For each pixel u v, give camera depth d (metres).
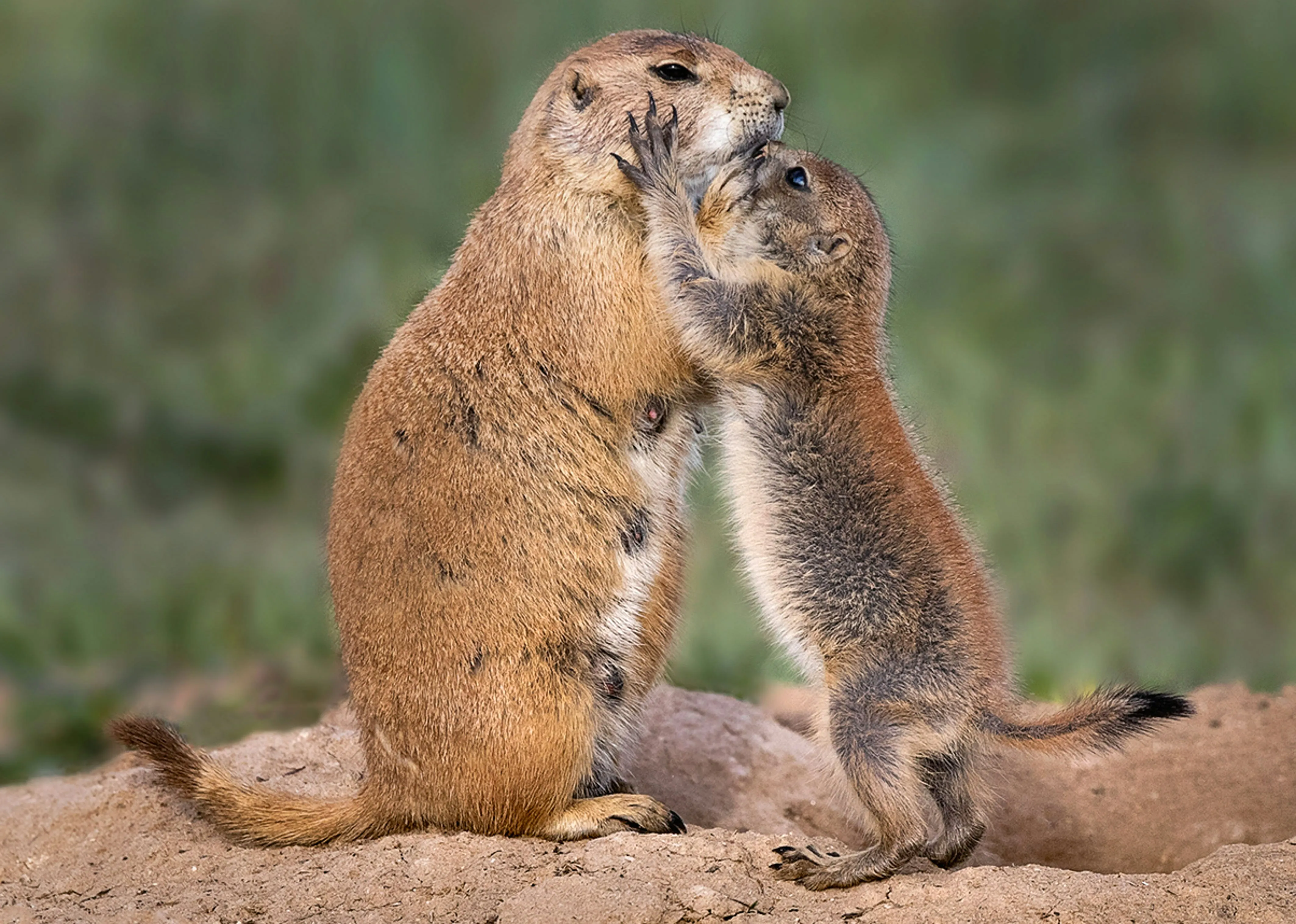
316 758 10.51
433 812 8.77
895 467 8.62
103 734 12.34
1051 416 16.80
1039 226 20.53
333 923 7.96
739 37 22.27
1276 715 10.62
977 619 8.32
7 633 13.83
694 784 10.67
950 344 17.91
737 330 8.81
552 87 9.43
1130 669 12.88
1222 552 15.06
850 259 9.16
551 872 8.14
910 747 8.12
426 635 8.64
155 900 8.47
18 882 8.99
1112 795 10.30
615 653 8.95
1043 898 7.60
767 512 8.85
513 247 9.12
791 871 7.98
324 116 22.02
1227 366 17.42
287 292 19.73
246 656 13.72
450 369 8.95
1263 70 22.94
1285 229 19.77
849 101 21.98
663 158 8.89
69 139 21.80
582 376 8.94
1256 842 9.96
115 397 18.17
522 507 8.75
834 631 8.56
